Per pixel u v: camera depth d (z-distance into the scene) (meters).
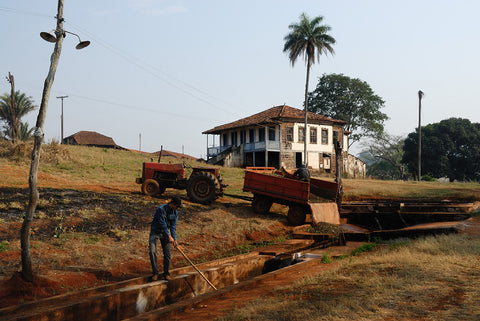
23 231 5.98
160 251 9.29
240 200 17.81
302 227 13.45
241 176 27.36
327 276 6.46
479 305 4.40
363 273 6.52
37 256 7.45
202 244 10.69
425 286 5.36
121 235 9.69
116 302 5.61
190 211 13.73
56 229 9.15
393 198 20.16
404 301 4.76
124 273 7.56
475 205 16.45
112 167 24.67
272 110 43.53
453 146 52.88
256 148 39.59
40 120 6.06
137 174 23.38
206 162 39.97
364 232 14.10
